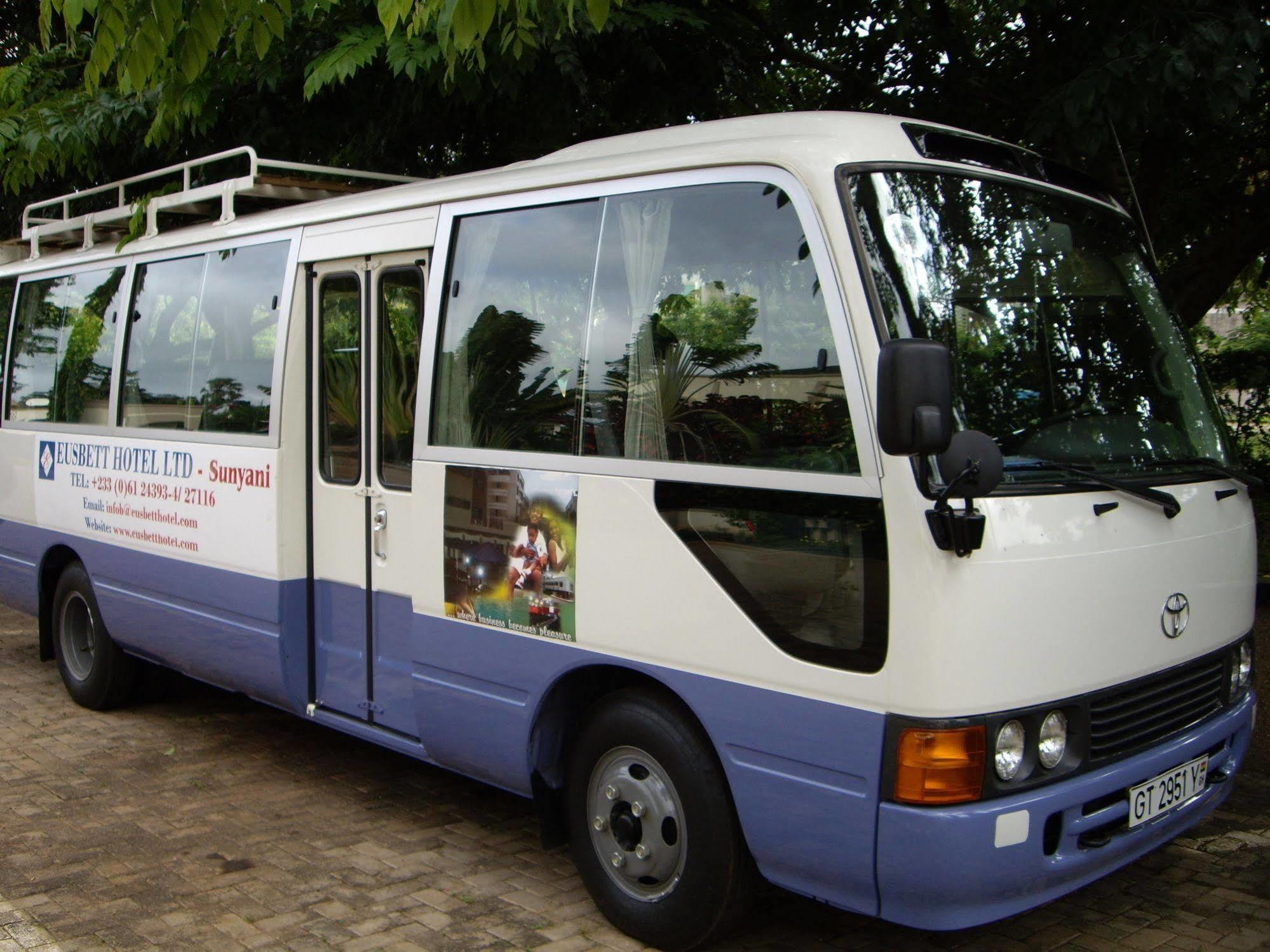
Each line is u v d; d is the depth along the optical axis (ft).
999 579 10.59
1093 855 11.45
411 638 16.06
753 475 11.72
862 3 24.93
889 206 11.81
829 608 11.11
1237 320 44.83
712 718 12.05
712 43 25.45
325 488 17.62
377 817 17.62
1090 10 19.67
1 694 25.03
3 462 26.04
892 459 10.64
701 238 12.60
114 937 13.57
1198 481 13.17
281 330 17.92
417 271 16.20
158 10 15.01
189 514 19.81
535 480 13.87
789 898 14.75
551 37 21.35
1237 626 13.73
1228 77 18.11
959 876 10.47
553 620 13.64
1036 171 13.98
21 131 27.20
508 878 15.37
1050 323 12.85
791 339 11.67
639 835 13.15
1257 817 16.97
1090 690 11.34
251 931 13.75
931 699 10.38
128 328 22.11
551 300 14.11
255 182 19.88
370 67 24.59
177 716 23.24
